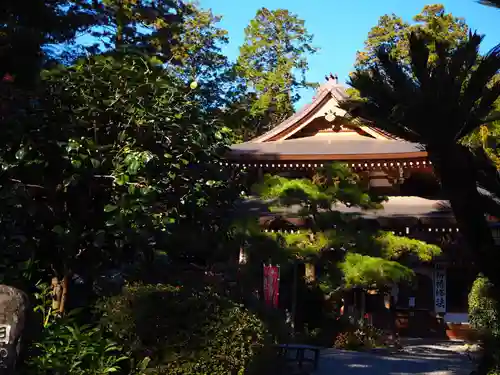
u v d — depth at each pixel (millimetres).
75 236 8523
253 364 8227
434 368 12727
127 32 12398
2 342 5074
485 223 6762
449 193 6672
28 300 5422
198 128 9375
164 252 10250
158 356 7547
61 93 8664
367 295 20875
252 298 10297
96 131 8688
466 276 20734
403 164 19719
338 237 15297
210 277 10008
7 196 8047
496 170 7125
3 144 8227
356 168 20391
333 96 21656
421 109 6219
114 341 7594
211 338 7609
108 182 8711
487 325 9180
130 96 8727
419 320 21016
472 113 6348
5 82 9055
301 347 11227
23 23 9586
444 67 6332
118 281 9852
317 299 18828
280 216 16984
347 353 15500
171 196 9383
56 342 7184
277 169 20484
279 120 40656
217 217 10289
